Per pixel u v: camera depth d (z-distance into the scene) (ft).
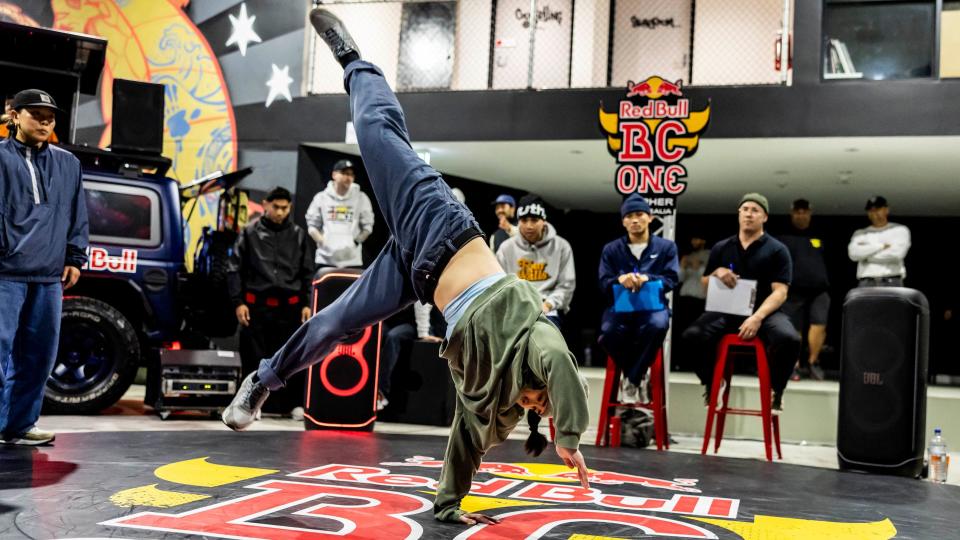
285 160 26.12
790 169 27.27
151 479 10.05
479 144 24.89
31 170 12.11
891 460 14.34
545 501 9.84
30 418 12.56
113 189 18.28
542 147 25.00
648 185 18.93
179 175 27.37
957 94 21.36
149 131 19.43
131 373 17.84
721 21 24.73
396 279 8.26
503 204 20.94
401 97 24.93
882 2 22.82
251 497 9.14
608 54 25.59
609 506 9.67
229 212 22.40
